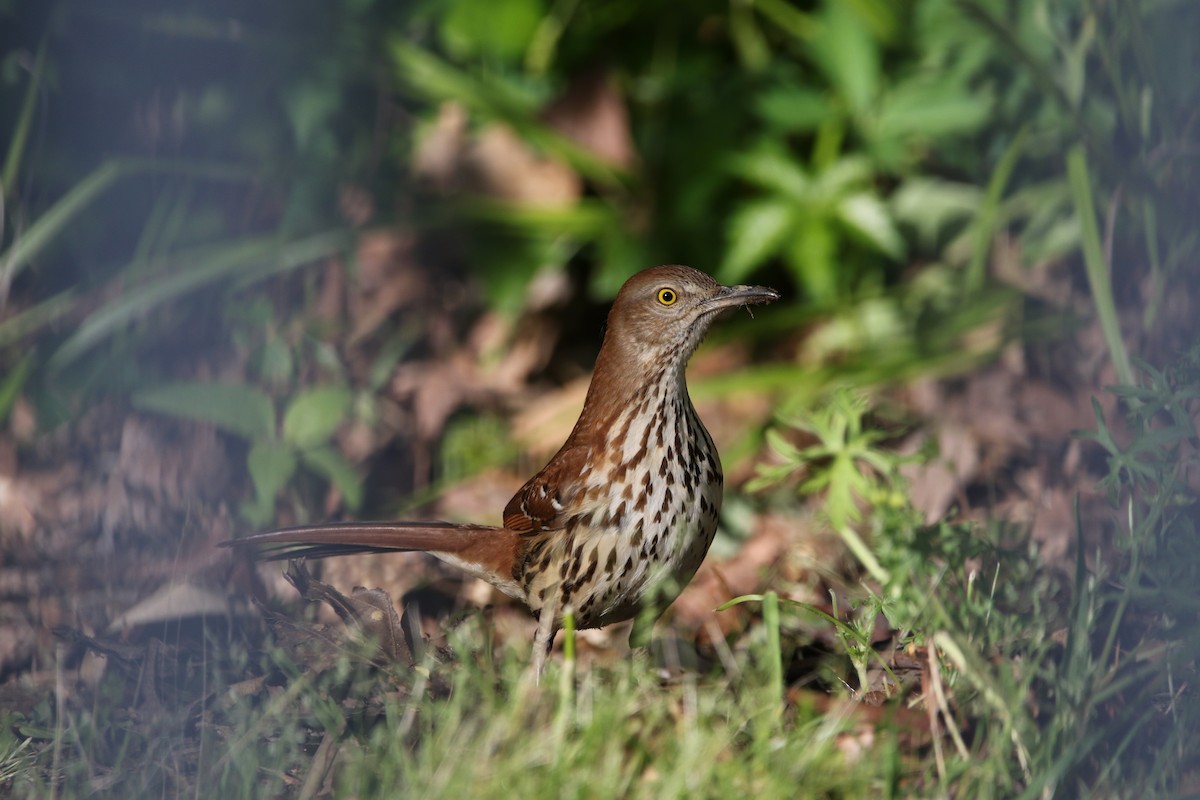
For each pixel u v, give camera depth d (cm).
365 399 1235
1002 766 600
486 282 1311
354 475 1098
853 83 1180
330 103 1285
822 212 1227
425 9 1318
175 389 1057
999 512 955
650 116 1352
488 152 1350
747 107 1298
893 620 719
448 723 625
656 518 770
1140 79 986
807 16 1294
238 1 1284
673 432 776
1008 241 1252
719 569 995
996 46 1151
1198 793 598
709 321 800
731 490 1080
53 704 783
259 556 896
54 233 1209
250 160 1288
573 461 792
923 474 996
